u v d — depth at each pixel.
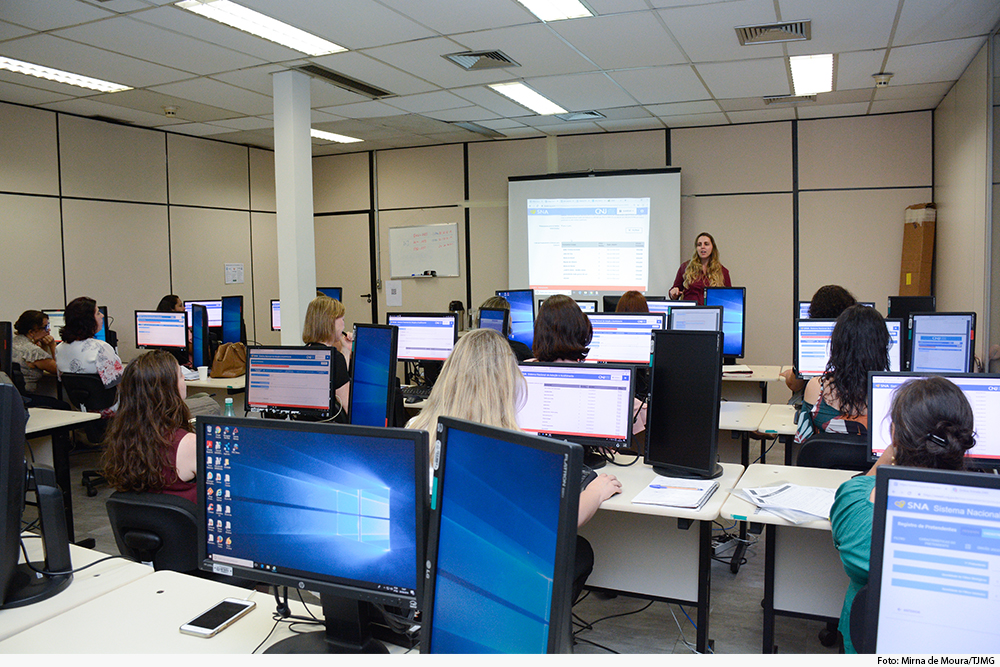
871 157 6.53
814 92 5.69
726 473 2.32
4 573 1.37
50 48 4.33
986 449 2.05
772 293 6.93
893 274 6.53
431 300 8.28
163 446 1.95
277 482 1.25
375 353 2.85
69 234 6.11
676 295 5.87
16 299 5.71
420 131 7.27
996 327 4.26
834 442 2.35
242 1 3.61
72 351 4.16
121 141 6.55
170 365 2.01
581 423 2.33
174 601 1.45
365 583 1.17
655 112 6.42
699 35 4.25
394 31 4.12
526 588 0.94
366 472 1.17
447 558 1.08
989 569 0.89
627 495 2.07
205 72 4.91
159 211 6.94
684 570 2.37
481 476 1.05
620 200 7.23
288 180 5.02
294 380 3.00
